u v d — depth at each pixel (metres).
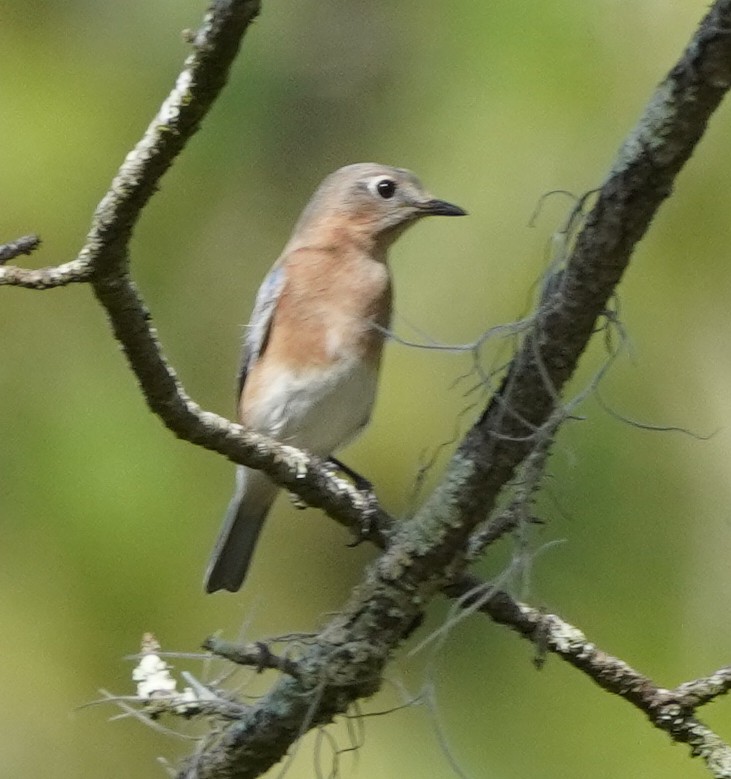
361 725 6.54
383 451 9.12
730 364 8.14
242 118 9.23
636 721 7.81
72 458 8.21
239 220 9.37
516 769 7.79
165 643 8.20
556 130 8.16
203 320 9.41
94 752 8.09
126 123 8.88
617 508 7.91
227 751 6.61
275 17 9.23
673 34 8.12
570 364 5.95
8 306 8.65
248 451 6.91
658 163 5.55
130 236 5.82
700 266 8.22
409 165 9.02
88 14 9.06
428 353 8.76
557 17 8.22
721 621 7.77
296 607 9.12
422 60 8.82
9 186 8.64
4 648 7.98
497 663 8.02
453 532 6.25
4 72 8.79
